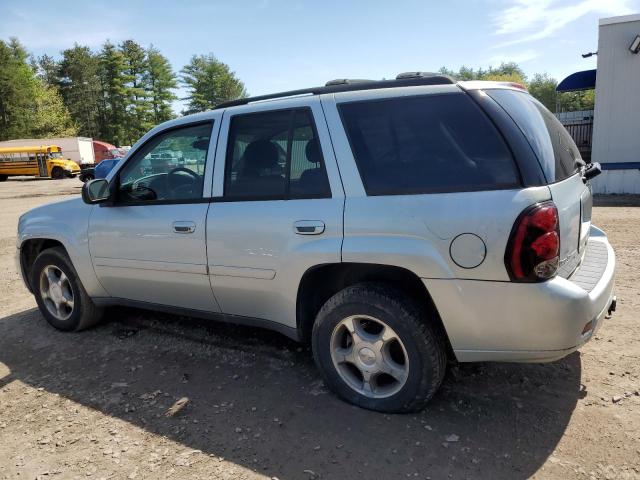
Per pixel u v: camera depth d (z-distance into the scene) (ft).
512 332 8.20
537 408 9.53
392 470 8.02
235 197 10.79
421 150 8.91
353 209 9.18
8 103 202.69
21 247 15.23
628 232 24.23
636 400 9.59
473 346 8.61
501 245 7.95
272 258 10.18
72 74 270.26
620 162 40.65
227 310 11.56
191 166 11.64
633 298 14.96
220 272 10.99
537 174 8.16
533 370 10.96
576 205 9.19
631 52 38.78
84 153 124.26
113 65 266.57
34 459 8.85
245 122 10.91
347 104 9.73
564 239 8.50
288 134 10.23
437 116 8.90
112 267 12.95
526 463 8.03
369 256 8.94
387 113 9.32
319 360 10.09
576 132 58.08
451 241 8.29
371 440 8.80
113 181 12.73
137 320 15.39
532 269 7.84
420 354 8.91
